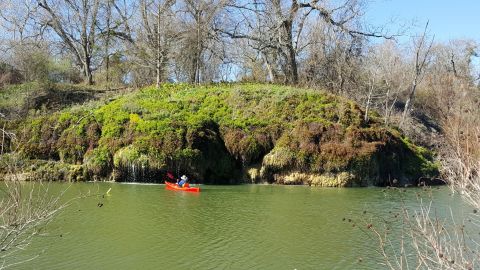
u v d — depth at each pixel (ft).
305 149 86.53
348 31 128.88
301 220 54.24
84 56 139.74
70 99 111.75
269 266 38.63
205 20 129.39
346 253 41.75
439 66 180.65
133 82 135.44
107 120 90.94
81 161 87.66
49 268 37.37
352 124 91.61
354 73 134.00
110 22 145.59
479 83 168.76
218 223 52.54
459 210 58.75
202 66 143.54
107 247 42.98
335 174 84.53
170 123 87.40
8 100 102.83
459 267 22.72
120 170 84.64
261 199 68.33
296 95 100.07
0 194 58.49
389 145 89.76
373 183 85.66
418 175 90.68
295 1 128.77
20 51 120.88
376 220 53.72
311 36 138.62
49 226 49.57
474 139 31.04
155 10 130.52
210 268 38.11
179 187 75.77
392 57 149.79
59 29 135.85
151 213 56.90
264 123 92.84
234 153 89.35
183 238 46.26
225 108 98.94
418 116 133.80
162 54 123.95
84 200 64.03
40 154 88.28
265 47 127.54
